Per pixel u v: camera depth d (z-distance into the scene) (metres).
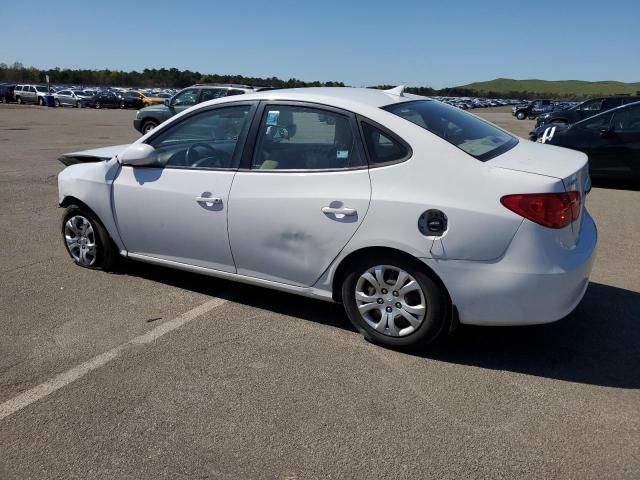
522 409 2.92
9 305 4.26
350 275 3.58
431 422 2.82
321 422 2.83
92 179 4.66
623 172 9.40
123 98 47.00
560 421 2.82
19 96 50.81
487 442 2.66
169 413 2.91
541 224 3.04
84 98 46.56
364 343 3.66
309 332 3.83
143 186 4.34
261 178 3.78
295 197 3.62
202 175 4.05
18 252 5.55
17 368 3.35
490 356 3.49
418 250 3.24
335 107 3.60
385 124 3.42
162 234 4.33
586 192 3.57
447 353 3.53
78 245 5.04
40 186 9.15
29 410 2.95
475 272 3.15
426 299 3.33
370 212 3.36
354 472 2.47
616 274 4.96
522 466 2.50
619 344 3.64
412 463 2.52
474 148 3.39
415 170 3.29
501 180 3.11
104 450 2.63
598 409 2.92
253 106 3.94
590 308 4.19
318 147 3.63
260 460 2.55
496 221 3.06
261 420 2.84
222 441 2.69
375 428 2.77
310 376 3.26
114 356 3.49
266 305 4.28
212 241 4.05
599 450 2.60
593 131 9.58
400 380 3.21
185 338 3.74
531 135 12.60
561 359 3.45
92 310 4.18
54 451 2.63
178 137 4.27
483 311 3.21
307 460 2.55
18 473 2.49
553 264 3.08
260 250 3.84
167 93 55.50
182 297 4.43
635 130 9.22
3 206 7.61
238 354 3.52
